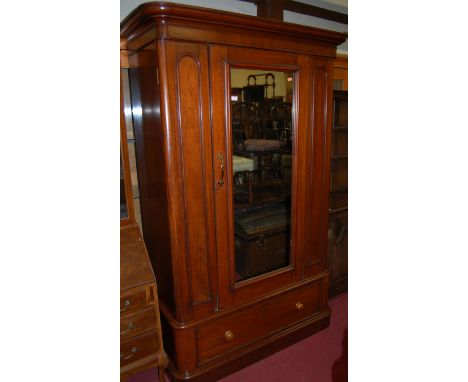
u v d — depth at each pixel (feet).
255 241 5.23
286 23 4.42
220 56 4.17
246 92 4.57
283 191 5.32
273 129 4.95
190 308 4.65
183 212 4.34
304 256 5.68
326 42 5.04
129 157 5.39
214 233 4.61
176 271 4.46
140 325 4.44
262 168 5.01
